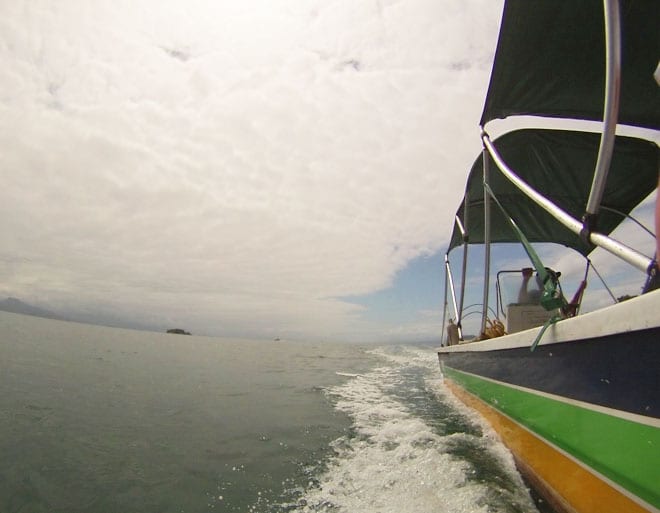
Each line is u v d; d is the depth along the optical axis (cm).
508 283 444
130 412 397
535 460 256
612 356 171
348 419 431
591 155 400
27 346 862
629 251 158
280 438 347
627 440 164
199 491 235
